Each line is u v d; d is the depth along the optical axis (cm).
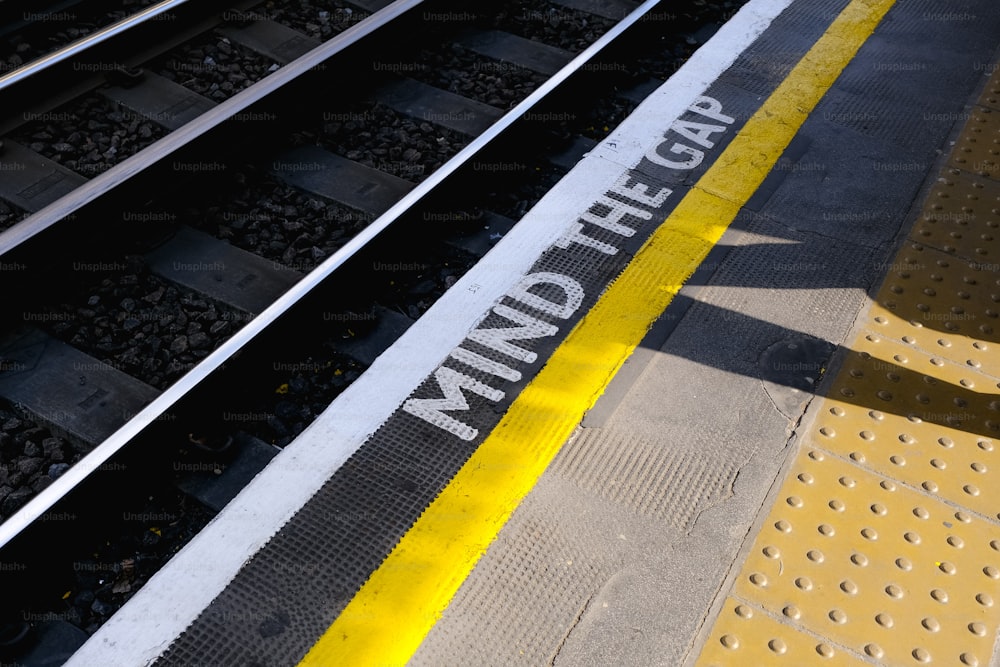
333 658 294
